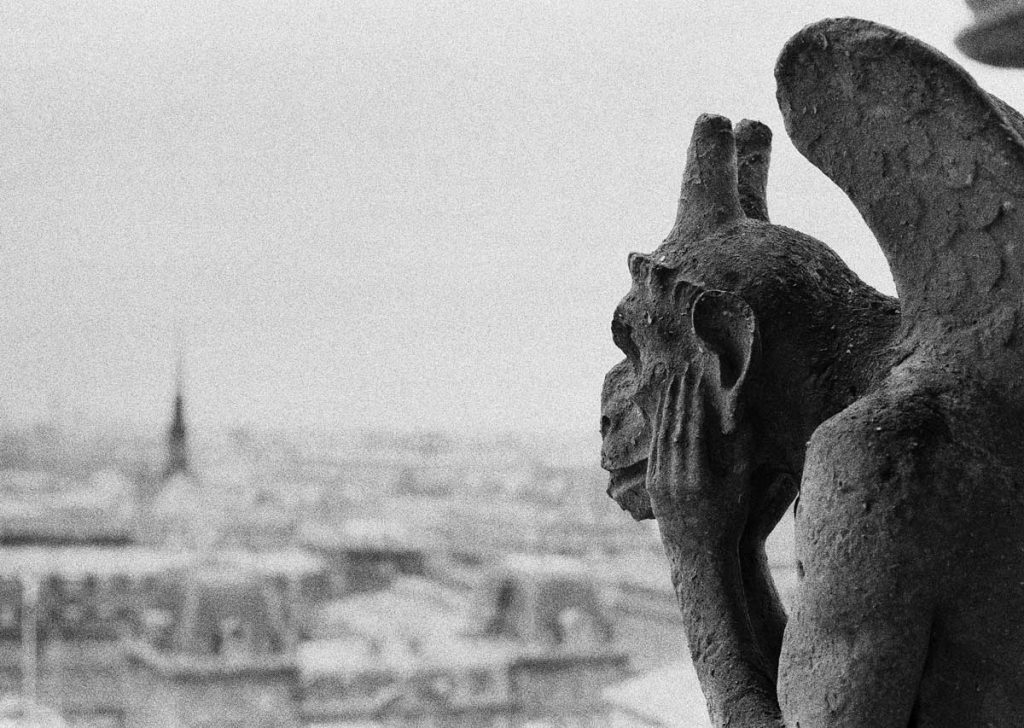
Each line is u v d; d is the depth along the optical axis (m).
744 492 1.78
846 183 1.71
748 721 1.68
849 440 1.57
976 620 1.54
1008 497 1.55
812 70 1.70
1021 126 1.70
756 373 1.75
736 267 1.79
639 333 1.85
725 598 1.77
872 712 1.54
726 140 1.90
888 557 1.52
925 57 1.61
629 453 1.90
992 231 1.60
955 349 1.62
